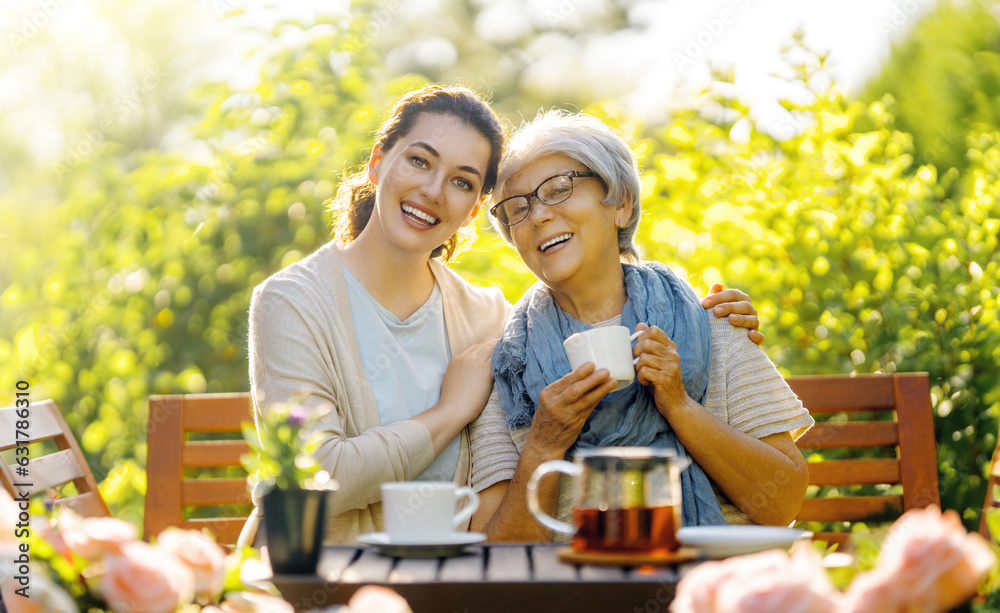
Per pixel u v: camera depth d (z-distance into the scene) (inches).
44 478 88.8
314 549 57.6
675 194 133.0
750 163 131.0
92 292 164.7
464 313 103.0
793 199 125.5
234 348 156.9
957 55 215.8
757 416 89.8
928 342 113.0
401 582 53.9
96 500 94.6
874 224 120.2
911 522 50.1
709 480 89.3
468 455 94.3
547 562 59.3
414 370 95.4
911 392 106.0
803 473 87.9
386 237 93.1
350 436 91.0
